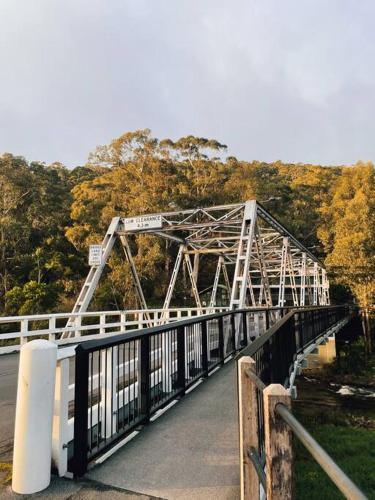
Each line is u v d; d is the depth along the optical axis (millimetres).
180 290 37906
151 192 39000
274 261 30078
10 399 5426
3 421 4434
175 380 5707
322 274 36844
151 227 16406
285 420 1409
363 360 25625
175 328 5633
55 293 29094
